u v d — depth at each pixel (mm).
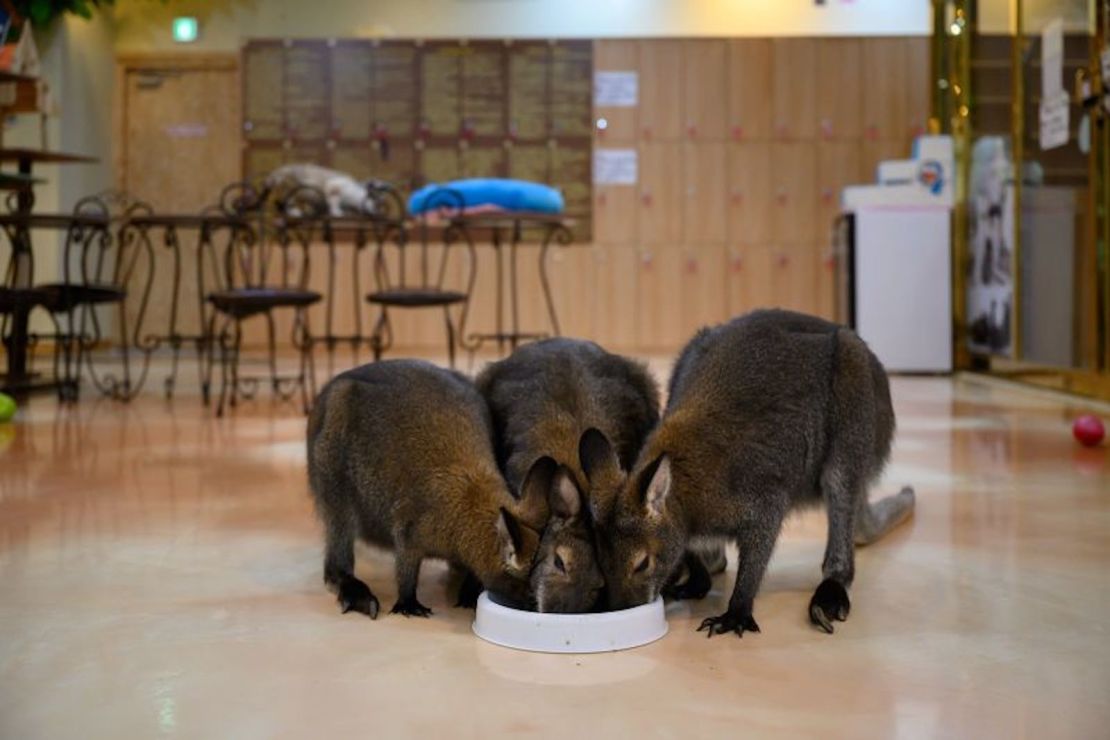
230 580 2607
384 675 1893
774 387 2266
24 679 1884
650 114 11867
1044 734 1624
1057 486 3863
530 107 11875
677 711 1710
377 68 11867
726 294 11984
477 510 2191
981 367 8797
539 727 1641
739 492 2164
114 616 2291
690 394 2299
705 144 11883
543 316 11953
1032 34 7613
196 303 12141
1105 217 6484
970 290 9070
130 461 4473
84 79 11281
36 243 10750
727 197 11906
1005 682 1861
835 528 2336
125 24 12039
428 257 11852
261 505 3559
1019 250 7910
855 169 11844
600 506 2045
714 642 2090
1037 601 2393
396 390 2451
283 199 7453
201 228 6715
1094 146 6605
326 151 11922
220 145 12172
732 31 11859
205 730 1641
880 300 8969
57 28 10656
